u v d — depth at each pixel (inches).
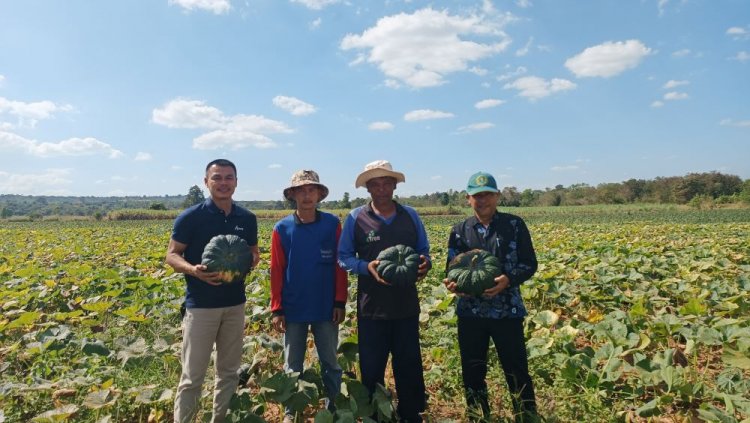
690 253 496.1
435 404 183.3
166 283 379.9
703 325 225.6
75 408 161.8
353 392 164.6
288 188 171.9
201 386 159.9
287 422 165.9
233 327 164.4
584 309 307.9
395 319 163.9
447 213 2650.1
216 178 161.9
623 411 163.0
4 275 465.7
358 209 172.6
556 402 171.5
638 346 208.1
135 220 2581.2
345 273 175.3
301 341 175.2
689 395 165.3
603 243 620.4
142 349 216.5
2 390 176.2
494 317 158.6
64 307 345.7
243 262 157.5
